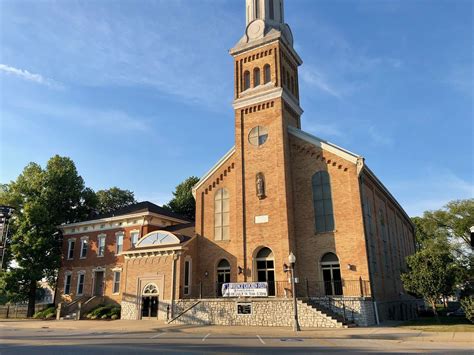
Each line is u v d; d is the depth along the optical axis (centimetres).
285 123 3250
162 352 1347
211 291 3177
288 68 3556
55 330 2547
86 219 4800
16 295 4156
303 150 3172
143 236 3722
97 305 3916
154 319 3114
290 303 2566
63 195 4709
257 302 2677
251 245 3033
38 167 4809
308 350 1406
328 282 2819
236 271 3100
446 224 4244
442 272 2644
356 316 2492
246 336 2006
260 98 3312
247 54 3512
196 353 1319
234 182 3350
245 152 3288
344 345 1586
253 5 3678
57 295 4447
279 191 3016
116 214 4431
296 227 3033
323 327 2381
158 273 3197
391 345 1587
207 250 3303
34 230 4303
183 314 2916
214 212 3378
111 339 1873
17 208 4428
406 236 4866
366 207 3031
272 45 3397
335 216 2909
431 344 1627
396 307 3366
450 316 3725
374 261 2975
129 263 3388
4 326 2947
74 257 4478
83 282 4306
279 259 2889
